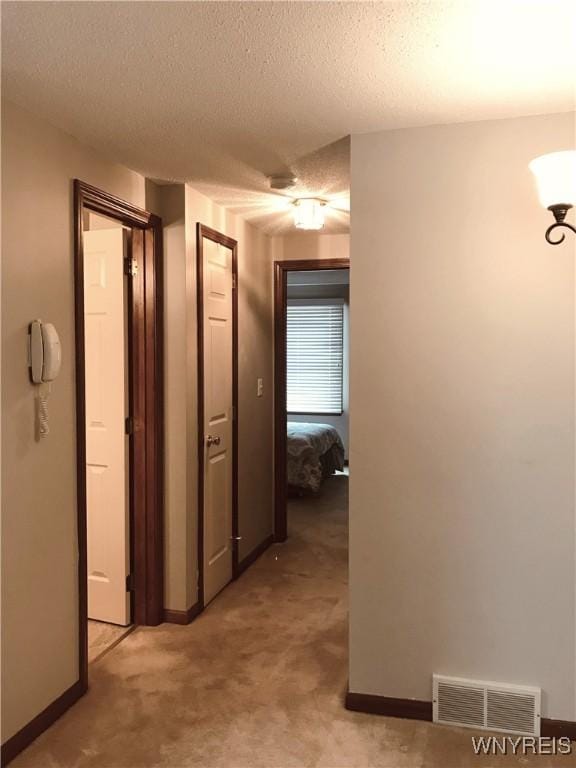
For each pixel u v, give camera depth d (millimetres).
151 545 3248
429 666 2461
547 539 2330
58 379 2424
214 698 2578
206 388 3506
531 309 2311
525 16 1610
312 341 8148
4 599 2148
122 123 2355
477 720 2395
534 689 2342
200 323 3379
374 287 2459
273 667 2840
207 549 3547
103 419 3236
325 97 2119
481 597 2404
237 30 1681
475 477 2393
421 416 2436
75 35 1704
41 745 2262
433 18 1622
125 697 2580
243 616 3402
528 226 2301
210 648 3020
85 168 2582
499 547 2379
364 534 2508
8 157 2141
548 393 2309
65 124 2367
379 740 2311
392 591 2488
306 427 6852
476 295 2359
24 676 2250
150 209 3107
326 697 2600
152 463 3223
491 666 2402
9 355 2154
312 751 2236
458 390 2393
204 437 3465
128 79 1981
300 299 8172
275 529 4734
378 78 1976
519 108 2215
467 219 2355
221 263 3686
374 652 2506
